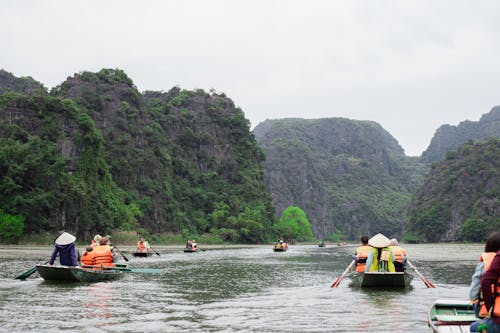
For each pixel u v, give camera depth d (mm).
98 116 113562
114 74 127375
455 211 188000
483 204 178000
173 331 10258
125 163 110438
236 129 159375
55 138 89125
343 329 10531
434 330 8062
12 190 75062
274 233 146000
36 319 11547
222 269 29250
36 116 89812
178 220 119312
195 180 136625
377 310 13219
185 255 50344
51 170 81188
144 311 12883
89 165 92375
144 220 108188
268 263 36562
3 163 75562
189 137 143250
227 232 125125
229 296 16250
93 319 11609
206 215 131375
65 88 118812
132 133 118500
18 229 71562
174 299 15359
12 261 33031
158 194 116250
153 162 118188
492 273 6699
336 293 17109
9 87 138375
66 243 20141
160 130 134000
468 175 191875
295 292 17438
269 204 150250
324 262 38906
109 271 21250
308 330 10414
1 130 84750
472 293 7223
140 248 45750
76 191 83250
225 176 148875
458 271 29078
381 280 18000
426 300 15258
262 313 12719
